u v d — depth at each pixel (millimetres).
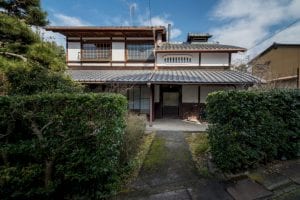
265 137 5176
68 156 4312
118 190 4809
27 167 4281
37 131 4258
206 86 14328
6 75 6340
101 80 11984
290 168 5117
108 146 4383
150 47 15734
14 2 8609
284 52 18797
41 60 7312
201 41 19172
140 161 6348
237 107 5047
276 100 5383
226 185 4812
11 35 7441
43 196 4379
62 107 4352
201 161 6219
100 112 4379
